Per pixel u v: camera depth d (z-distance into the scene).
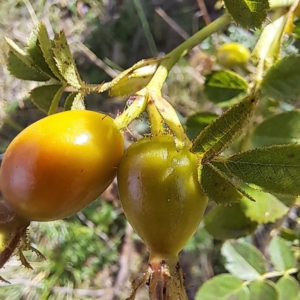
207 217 0.07
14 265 0.12
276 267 0.08
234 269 0.07
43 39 0.05
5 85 0.14
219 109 0.13
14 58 0.06
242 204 0.06
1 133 0.14
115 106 0.14
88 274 0.13
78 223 0.13
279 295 0.07
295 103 0.09
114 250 0.13
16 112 0.14
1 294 0.12
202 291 0.07
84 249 0.13
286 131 0.06
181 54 0.05
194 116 0.07
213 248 0.13
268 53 0.06
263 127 0.06
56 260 0.13
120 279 0.13
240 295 0.07
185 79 0.14
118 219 0.14
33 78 0.06
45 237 0.13
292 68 0.06
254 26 0.05
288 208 0.06
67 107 0.05
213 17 0.15
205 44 0.13
